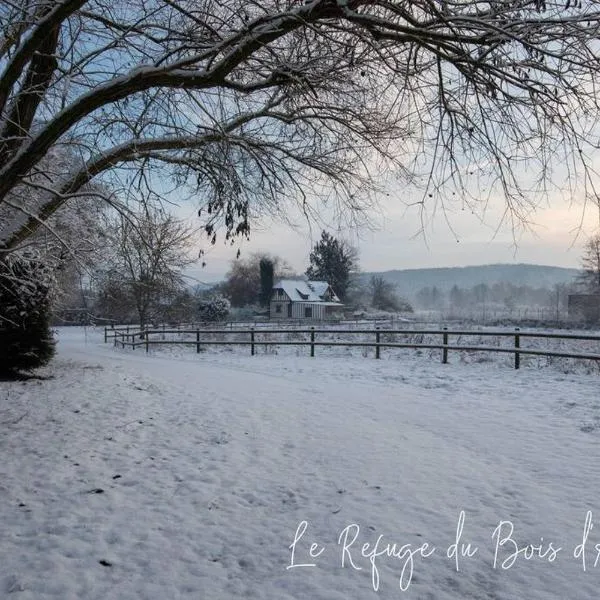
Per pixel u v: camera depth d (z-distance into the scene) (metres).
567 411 9.00
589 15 4.43
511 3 4.62
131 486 5.91
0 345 12.66
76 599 3.74
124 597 3.77
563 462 6.46
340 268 73.94
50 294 13.31
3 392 10.81
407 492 5.62
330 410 9.55
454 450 7.04
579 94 4.94
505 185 5.59
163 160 7.20
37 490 5.77
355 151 8.12
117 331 32.66
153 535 4.73
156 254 7.02
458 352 18.39
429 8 4.76
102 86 5.61
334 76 6.21
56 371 14.23
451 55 5.28
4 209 8.61
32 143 5.77
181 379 13.34
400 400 10.38
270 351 21.22
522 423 8.34
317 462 6.65
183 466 6.57
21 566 4.17
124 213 6.24
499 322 47.44
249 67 6.39
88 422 8.62
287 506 5.34
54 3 5.47
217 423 8.64
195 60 5.39
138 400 10.41
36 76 6.49
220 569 4.16
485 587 3.89
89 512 5.21
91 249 7.68
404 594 3.81
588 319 47.53
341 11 4.80
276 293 68.38
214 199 6.67
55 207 6.74
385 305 89.69
